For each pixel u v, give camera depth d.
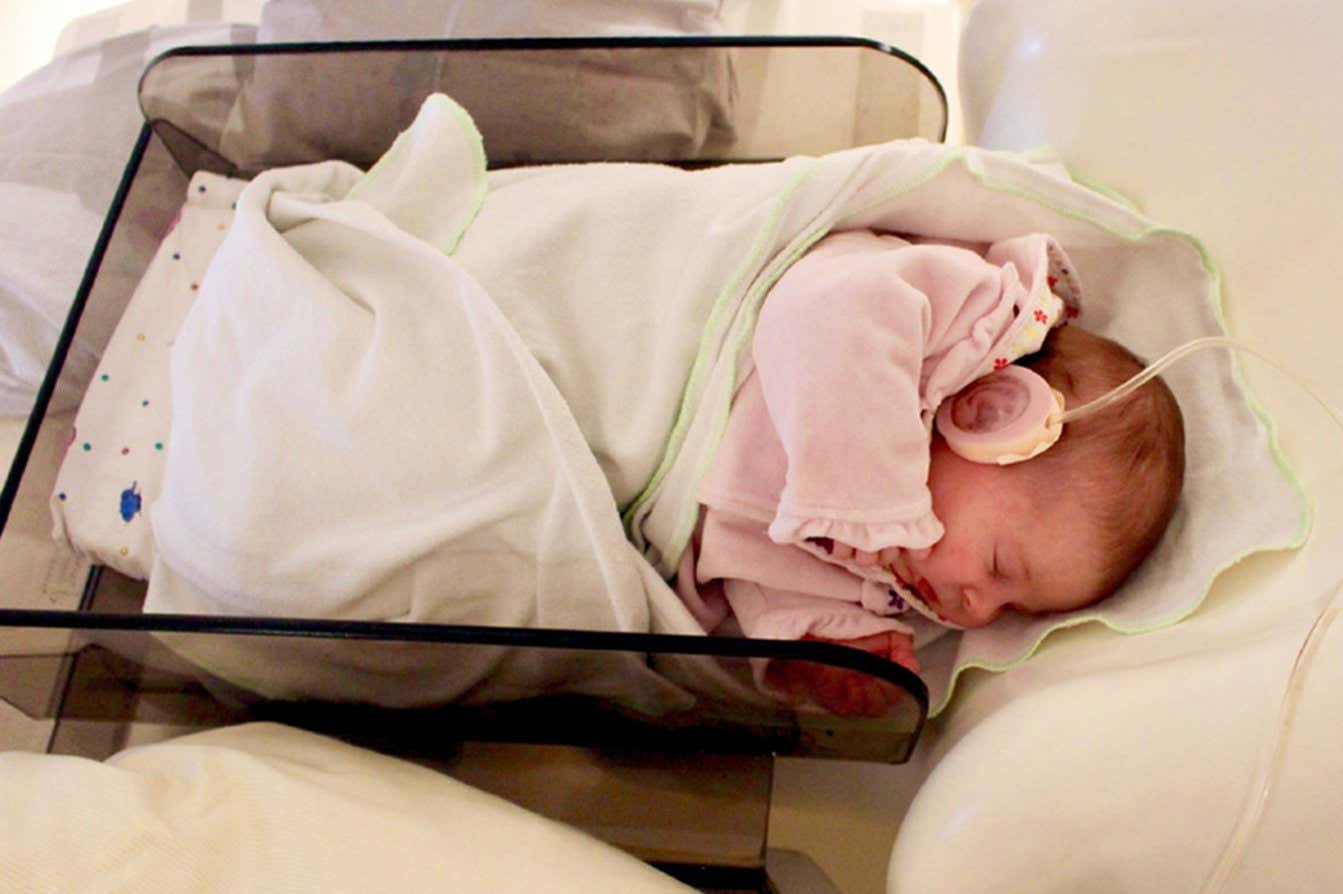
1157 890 0.58
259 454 0.79
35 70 1.33
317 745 0.72
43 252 1.05
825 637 0.81
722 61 0.99
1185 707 0.60
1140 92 0.86
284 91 1.02
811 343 0.72
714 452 0.79
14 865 0.52
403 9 1.13
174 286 0.98
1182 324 0.82
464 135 0.92
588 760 0.87
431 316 0.81
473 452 0.78
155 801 0.58
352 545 0.78
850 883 0.86
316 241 0.86
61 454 0.89
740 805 0.84
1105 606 0.77
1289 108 0.79
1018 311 0.75
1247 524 0.72
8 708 0.83
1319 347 0.73
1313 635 0.58
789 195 0.79
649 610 0.79
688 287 0.81
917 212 0.84
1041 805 0.59
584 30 1.12
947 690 0.83
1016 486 0.75
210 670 0.78
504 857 0.61
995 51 0.95
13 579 0.83
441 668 0.74
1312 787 0.56
